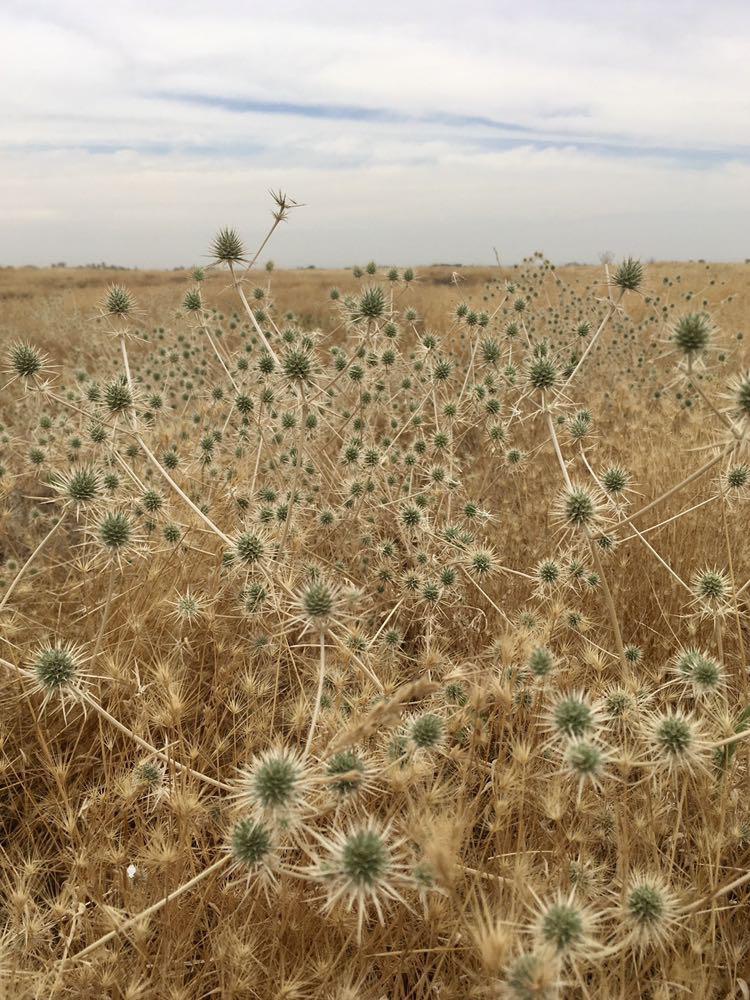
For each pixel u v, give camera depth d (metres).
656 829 3.02
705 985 2.45
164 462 6.18
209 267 4.62
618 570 5.40
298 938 2.80
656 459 7.07
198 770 3.55
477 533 6.05
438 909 2.50
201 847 3.24
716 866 2.65
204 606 4.23
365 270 7.67
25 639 4.83
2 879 3.24
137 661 4.12
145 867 3.12
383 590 5.39
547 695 3.39
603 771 2.40
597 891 2.69
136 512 5.53
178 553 5.19
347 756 2.66
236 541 3.83
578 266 21.69
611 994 2.47
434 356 6.79
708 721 3.45
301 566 4.80
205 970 2.74
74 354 14.30
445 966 2.75
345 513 5.95
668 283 15.64
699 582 3.90
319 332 6.97
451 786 3.38
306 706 3.29
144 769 3.19
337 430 6.71
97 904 2.70
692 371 3.22
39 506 7.43
